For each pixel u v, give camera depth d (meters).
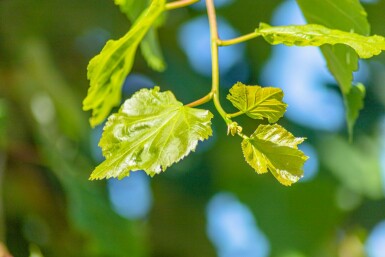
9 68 1.23
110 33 1.29
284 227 1.34
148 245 1.28
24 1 1.26
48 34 1.28
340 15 0.78
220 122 1.29
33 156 1.21
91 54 1.30
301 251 1.34
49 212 1.25
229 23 1.34
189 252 1.34
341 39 0.70
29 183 1.24
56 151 1.19
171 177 1.34
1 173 1.15
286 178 0.69
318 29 0.71
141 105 0.72
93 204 1.15
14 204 1.24
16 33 1.25
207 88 1.33
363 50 0.70
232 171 1.33
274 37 0.71
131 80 1.29
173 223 1.34
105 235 1.14
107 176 0.70
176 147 0.70
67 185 1.15
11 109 1.21
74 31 1.29
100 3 1.29
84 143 1.23
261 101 0.70
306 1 0.78
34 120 1.20
